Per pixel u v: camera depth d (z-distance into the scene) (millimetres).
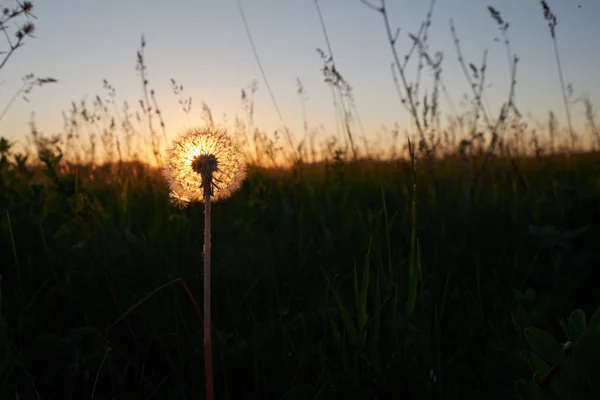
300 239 558
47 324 438
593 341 237
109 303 469
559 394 247
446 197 775
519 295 396
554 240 546
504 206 678
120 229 646
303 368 374
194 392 369
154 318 424
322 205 718
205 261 265
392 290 403
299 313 422
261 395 372
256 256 546
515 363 341
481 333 414
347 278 496
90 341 401
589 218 636
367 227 592
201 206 770
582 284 498
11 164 692
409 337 358
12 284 490
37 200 595
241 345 390
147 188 900
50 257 501
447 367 370
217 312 459
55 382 371
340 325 423
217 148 272
